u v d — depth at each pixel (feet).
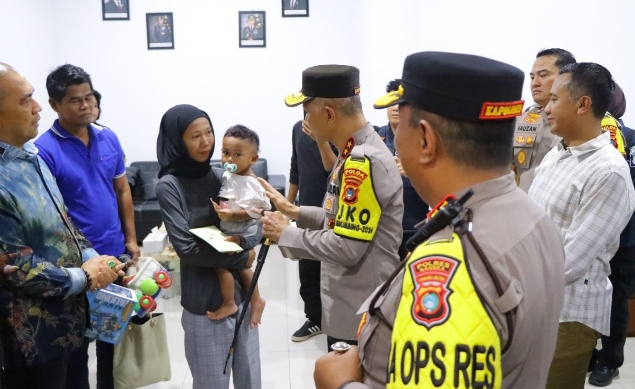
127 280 7.49
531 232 2.60
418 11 15.15
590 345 6.21
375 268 5.84
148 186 19.43
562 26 12.42
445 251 2.42
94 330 6.57
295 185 12.07
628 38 11.64
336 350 3.27
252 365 7.41
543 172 6.48
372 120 17.51
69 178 7.90
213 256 6.54
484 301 2.31
